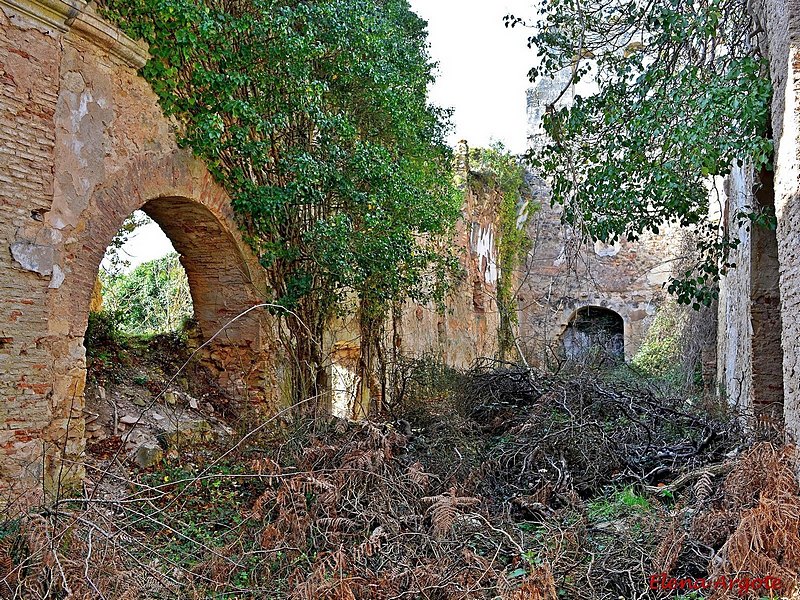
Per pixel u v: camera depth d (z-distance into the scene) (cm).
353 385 1092
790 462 507
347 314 1002
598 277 2180
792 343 570
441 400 983
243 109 741
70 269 570
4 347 510
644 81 745
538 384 964
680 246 1938
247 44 759
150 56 666
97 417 659
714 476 586
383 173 839
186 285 1545
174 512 529
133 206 644
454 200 1195
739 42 761
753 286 836
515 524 533
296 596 379
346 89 892
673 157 705
